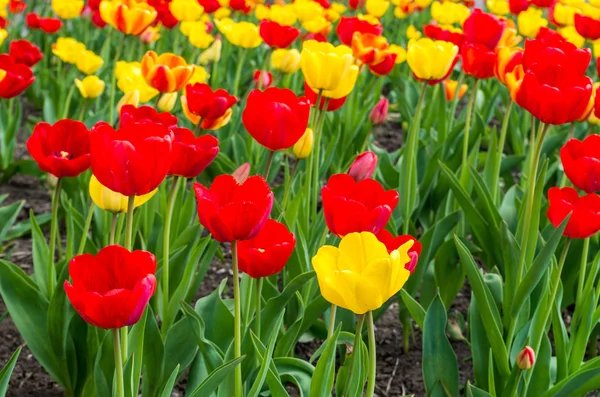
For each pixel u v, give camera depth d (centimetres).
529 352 175
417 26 604
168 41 488
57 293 183
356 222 161
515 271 194
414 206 250
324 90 206
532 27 355
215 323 185
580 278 199
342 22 280
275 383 166
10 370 162
